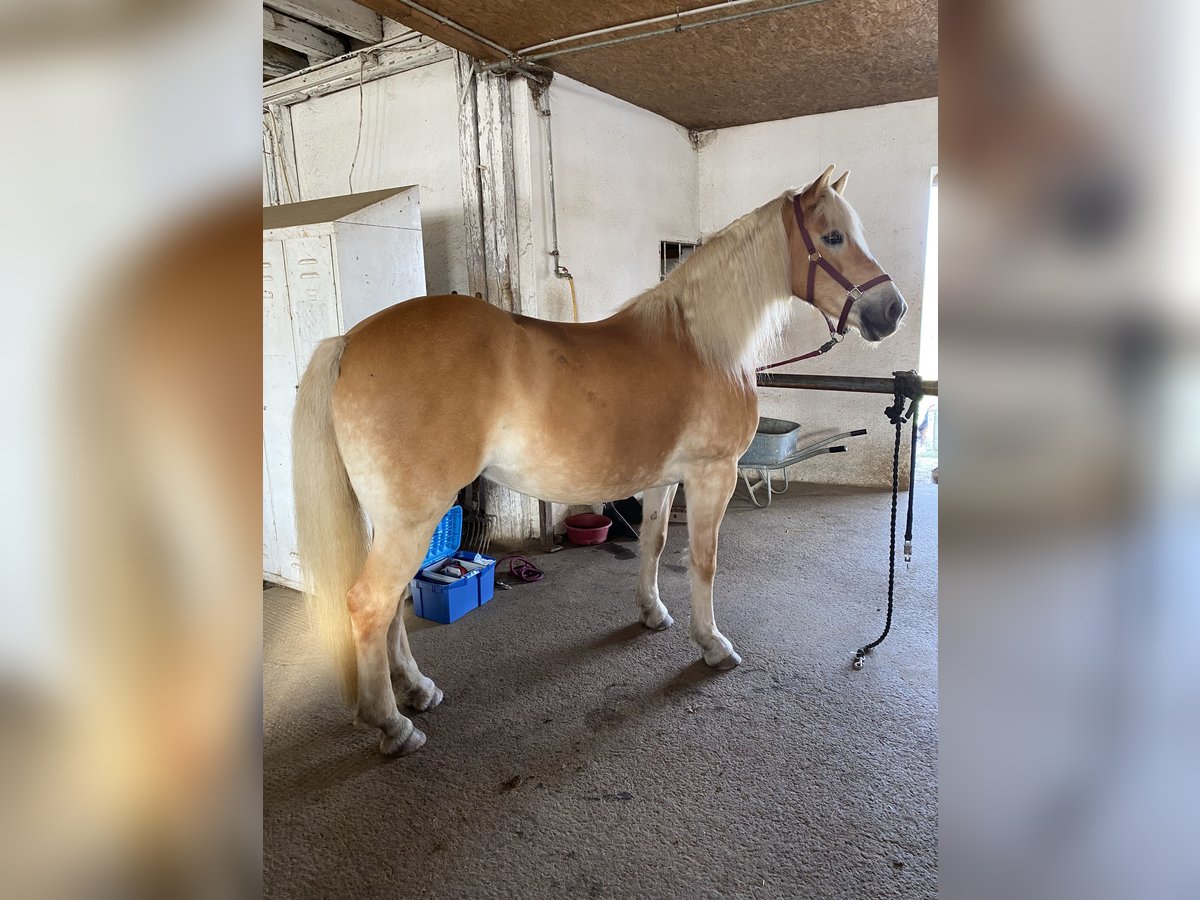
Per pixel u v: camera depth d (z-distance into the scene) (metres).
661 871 1.33
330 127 3.70
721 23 2.70
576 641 2.30
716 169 4.52
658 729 1.79
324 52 3.66
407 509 1.54
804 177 4.27
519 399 1.61
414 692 1.87
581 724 1.82
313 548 1.54
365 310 2.54
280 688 2.03
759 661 2.14
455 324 1.55
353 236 2.46
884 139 4.02
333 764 1.67
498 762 1.67
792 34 2.86
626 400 1.75
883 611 2.51
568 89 3.33
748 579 2.83
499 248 3.18
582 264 3.54
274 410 2.67
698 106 3.90
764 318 2.02
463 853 1.38
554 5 2.52
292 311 2.55
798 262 2.01
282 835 1.43
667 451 1.90
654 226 4.14
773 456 3.73
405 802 1.53
